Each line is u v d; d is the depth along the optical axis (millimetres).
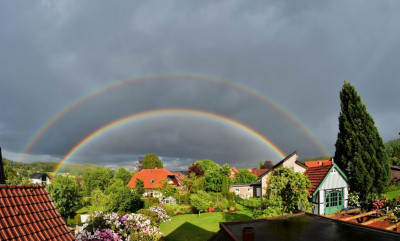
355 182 27172
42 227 8516
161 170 69562
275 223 10789
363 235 8742
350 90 29172
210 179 59375
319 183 25297
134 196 35469
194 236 24828
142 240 18844
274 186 21547
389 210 19844
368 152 27141
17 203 8516
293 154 40406
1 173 15945
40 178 83812
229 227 10258
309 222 10844
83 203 45094
